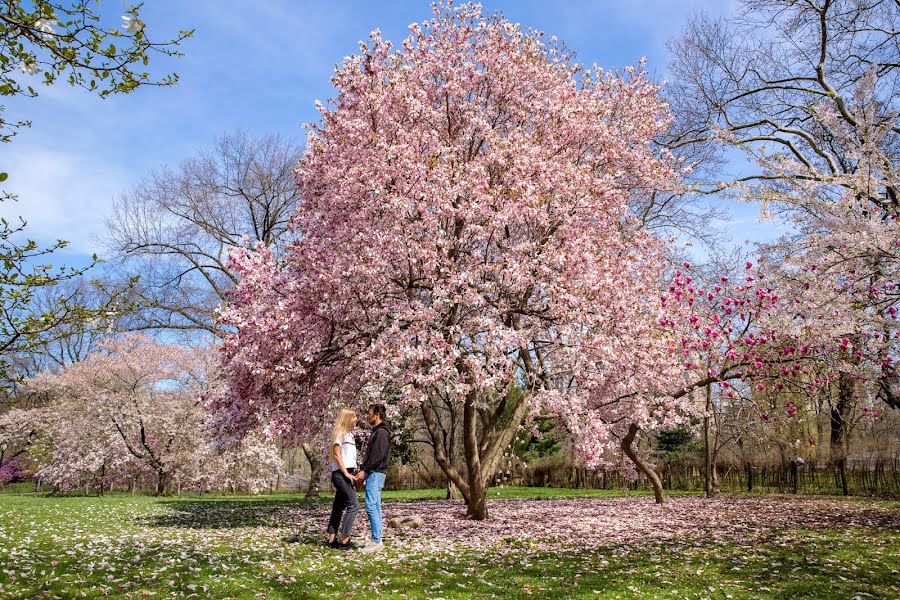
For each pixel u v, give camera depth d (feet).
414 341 32.78
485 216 34.73
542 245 35.94
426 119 40.14
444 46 41.57
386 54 38.93
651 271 43.34
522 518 39.81
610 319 34.96
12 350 17.24
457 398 31.89
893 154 52.34
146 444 78.48
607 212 39.01
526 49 42.50
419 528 33.58
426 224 33.86
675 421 42.04
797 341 34.24
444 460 39.45
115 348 79.97
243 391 33.58
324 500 63.57
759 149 36.22
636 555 24.25
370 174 33.99
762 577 20.25
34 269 16.90
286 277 32.91
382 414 26.66
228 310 30.86
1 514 38.14
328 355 34.42
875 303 30.60
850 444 71.00
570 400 33.50
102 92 16.29
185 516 40.47
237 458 77.77
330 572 19.93
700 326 39.27
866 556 24.06
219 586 17.54
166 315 76.89
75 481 81.56
